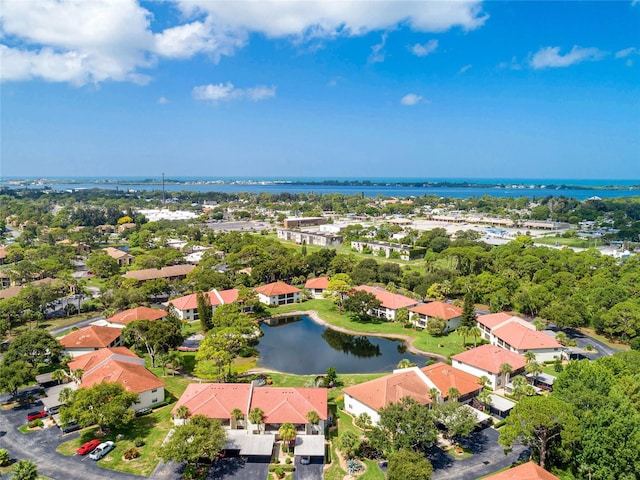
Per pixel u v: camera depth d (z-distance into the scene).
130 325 103.06
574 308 119.31
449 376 82.94
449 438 70.69
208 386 78.69
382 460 65.38
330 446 69.38
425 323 129.88
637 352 88.25
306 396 75.94
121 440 69.94
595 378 71.94
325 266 186.50
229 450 66.38
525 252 192.12
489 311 140.00
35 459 64.62
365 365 105.31
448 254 186.75
